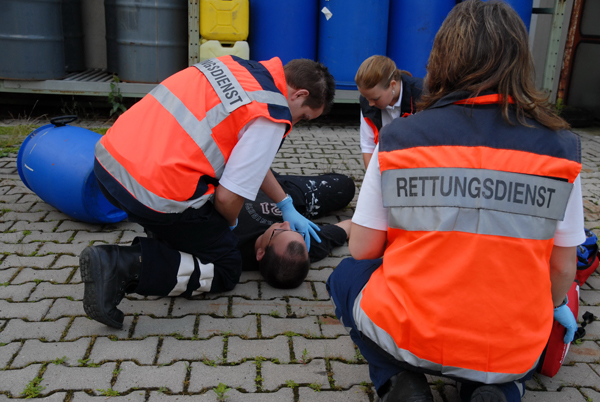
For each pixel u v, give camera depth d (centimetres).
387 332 145
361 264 174
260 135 201
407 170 136
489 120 133
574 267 143
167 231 219
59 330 215
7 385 182
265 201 288
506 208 129
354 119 664
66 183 294
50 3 518
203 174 204
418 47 568
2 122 551
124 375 191
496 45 132
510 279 131
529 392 194
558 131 134
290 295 253
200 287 232
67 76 572
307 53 572
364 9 551
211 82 205
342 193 341
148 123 206
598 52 663
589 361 215
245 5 530
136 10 528
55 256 276
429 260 136
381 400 157
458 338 135
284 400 183
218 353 206
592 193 425
